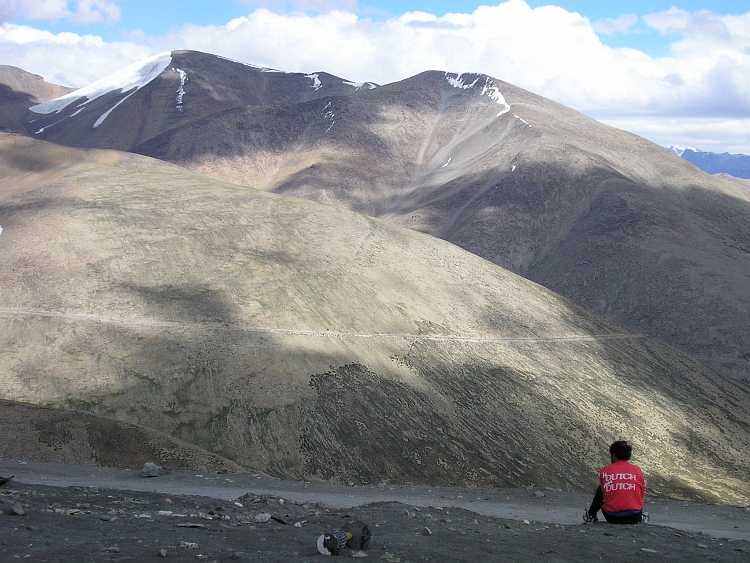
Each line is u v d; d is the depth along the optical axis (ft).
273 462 144.97
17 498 38.75
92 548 25.40
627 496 38.24
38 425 99.40
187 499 47.14
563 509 62.75
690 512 63.67
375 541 30.78
